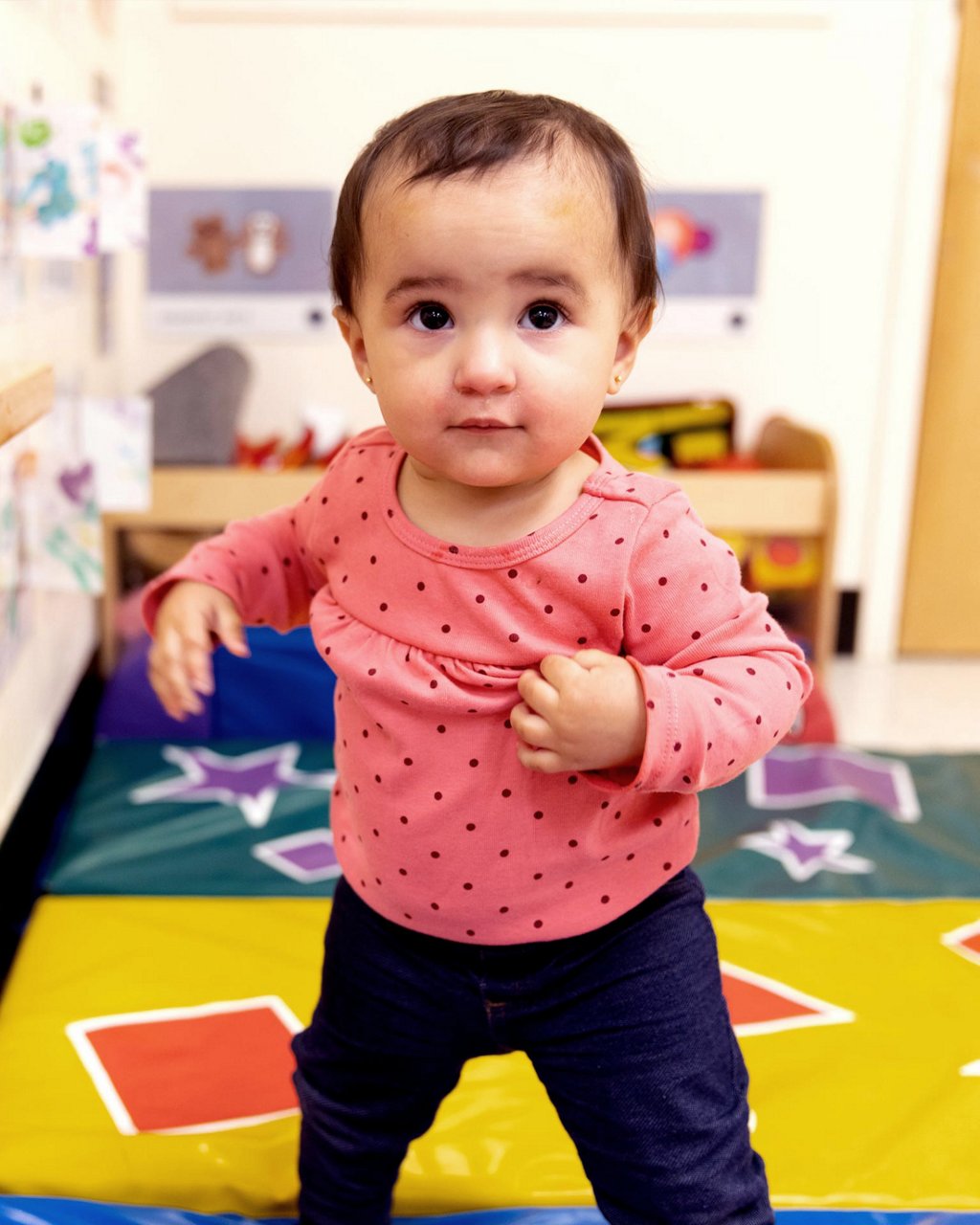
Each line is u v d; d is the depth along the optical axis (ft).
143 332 7.93
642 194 2.37
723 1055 2.57
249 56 7.59
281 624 2.99
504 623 2.38
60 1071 3.64
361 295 2.30
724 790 5.66
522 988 2.54
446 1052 2.69
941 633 8.71
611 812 2.50
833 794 5.62
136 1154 3.31
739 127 7.85
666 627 2.39
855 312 8.12
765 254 8.03
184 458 6.73
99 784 5.60
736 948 4.36
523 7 7.61
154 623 2.89
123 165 4.76
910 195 7.88
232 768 5.82
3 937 4.67
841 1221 3.12
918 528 8.50
